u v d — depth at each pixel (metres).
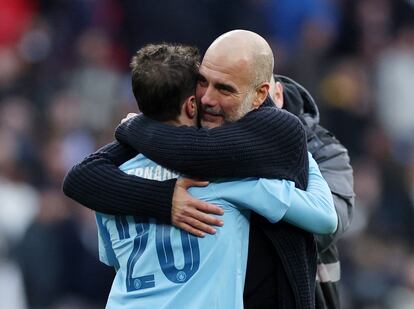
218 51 16.62
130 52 47.28
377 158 44.97
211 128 16.55
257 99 16.81
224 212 16.56
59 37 47.25
